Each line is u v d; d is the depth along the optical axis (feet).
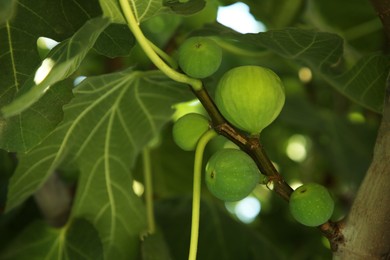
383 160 1.95
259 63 3.49
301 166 3.85
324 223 1.98
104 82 2.37
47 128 2.04
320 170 3.78
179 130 2.07
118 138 2.54
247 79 1.99
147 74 2.41
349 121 3.38
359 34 3.32
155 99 2.53
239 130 2.16
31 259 2.53
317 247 3.71
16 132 2.04
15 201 2.47
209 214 2.93
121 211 2.57
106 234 2.56
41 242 2.54
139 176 3.25
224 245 2.91
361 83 2.35
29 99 1.71
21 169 2.41
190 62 2.00
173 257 2.85
